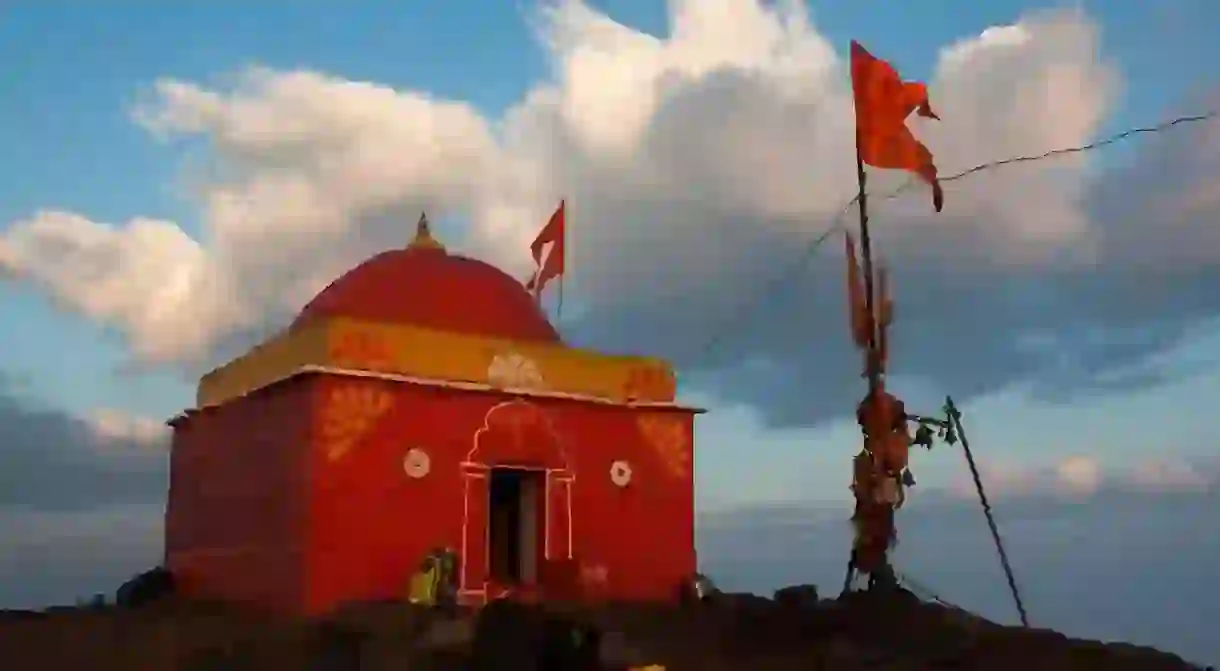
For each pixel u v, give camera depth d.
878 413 16.25
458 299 21.03
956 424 17.08
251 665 14.08
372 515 17.56
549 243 24.98
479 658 13.97
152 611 18.91
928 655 15.05
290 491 17.73
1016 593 17.89
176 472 23.20
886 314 16.66
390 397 18.14
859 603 16.09
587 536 19.83
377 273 20.95
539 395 19.67
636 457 20.83
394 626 15.34
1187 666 15.98
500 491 21.00
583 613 16.64
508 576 20.31
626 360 21.23
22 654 14.86
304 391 17.75
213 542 20.61
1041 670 14.82
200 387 22.75
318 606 16.73
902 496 16.22
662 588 20.42
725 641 15.87
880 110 16.88
